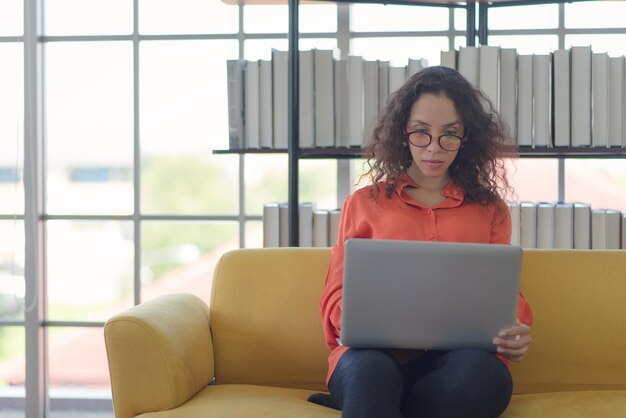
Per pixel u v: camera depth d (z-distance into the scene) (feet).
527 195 10.70
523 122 9.37
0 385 11.20
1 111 11.00
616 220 9.36
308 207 9.66
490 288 6.01
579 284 7.63
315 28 10.85
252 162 11.07
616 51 10.52
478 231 7.16
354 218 7.33
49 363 11.31
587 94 9.23
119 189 11.21
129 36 11.07
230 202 11.16
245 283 7.87
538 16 10.62
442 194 7.34
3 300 11.11
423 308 6.03
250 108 9.73
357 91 9.53
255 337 7.74
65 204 11.23
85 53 11.12
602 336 7.52
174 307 7.32
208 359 7.49
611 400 6.79
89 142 11.16
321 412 6.45
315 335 7.71
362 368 5.81
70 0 11.11
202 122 11.10
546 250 7.83
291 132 9.39
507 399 6.01
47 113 11.16
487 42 9.96
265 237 9.81
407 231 7.11
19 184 10.99
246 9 10.97
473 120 7.20
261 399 6.83
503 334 6.08
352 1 9.82
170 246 11.23
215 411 6.44
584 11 10.55
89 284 11.27
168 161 11.15
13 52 10.96
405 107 7.28
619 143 9.22
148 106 11.11
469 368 5.86
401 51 10.81
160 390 6.60
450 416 5.90
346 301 6.05
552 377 7.54
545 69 9.34
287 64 9.68
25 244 10.97
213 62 11.05
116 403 6.68
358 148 9.44
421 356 6.61
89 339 11.29
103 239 11.24
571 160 10.61
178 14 11.04
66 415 11.34
